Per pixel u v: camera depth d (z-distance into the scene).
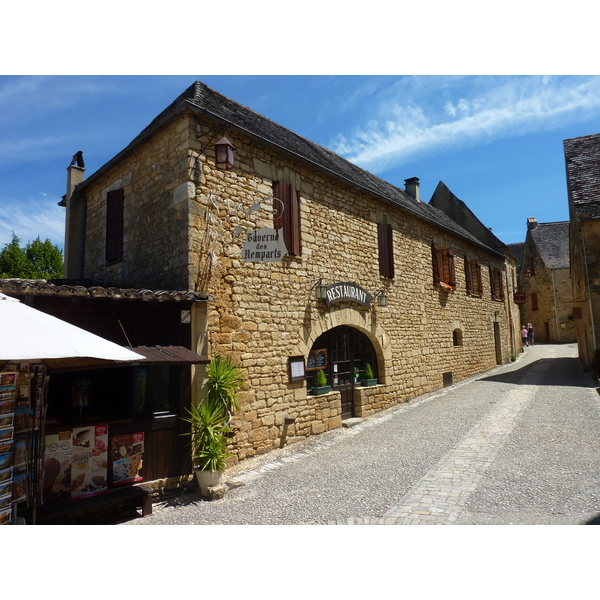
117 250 7.29
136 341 5.07
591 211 10.32
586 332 11.81
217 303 5.95
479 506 4.16
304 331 7.33
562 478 4.73
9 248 21.73
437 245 12.32
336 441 7.06
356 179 9.43
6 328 2.98
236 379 5.79
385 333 9.56
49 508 4.06
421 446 6.41
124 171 7.38
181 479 5.14
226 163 5.84
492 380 12.68
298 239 7.37
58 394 4.71
